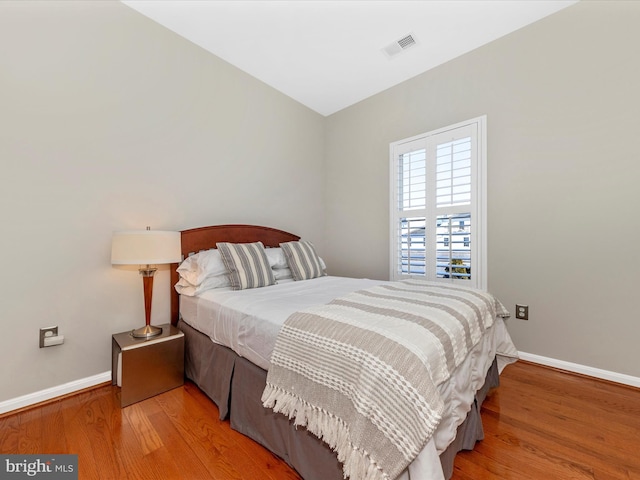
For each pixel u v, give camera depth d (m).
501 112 2.37
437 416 0.85
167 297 2.28
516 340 2.32
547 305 2.18
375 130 3.27
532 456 1.28
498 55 2.38
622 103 1.89
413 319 1.19
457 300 1.53
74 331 1.85
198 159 2.50
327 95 3.29
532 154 2.23
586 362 2.03
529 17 2.17
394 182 3.07
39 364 1.72
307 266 2.63
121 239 1.74
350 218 3.53
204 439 1.41
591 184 2.00
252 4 2.07
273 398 1.20
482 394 1.55
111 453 1.31
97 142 1.93
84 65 1.88
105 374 1.96
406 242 2.96
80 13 1.86
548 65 2.15
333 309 1.34
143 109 2.15
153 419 1.58
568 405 1.67
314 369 1.08
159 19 2.20
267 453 1.32
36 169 1.70
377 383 0.89
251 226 2.83
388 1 2.04
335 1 2.04
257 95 2.98
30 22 1.68
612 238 1.93
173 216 2.34
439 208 2.71
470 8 2.08
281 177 3.25
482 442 1.37
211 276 2.11
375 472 0.82
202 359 1.85
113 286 2.01
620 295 1.91
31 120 1.69
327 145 3.79
